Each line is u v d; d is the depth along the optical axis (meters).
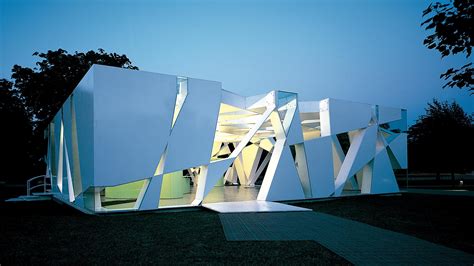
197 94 11.53
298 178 13.87
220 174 11.91
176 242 6.64
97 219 9.51
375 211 11.76
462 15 5.12
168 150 10.77
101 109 9.72
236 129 18.97
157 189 10.62
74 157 12.19
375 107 17.19
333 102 15.39
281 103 13.93
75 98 11.91
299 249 6.08
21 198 17.42
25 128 29.50
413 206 13.48
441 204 14.30
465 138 27.78
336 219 9.52
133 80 10.27
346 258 5.50
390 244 6.52
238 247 6.22
